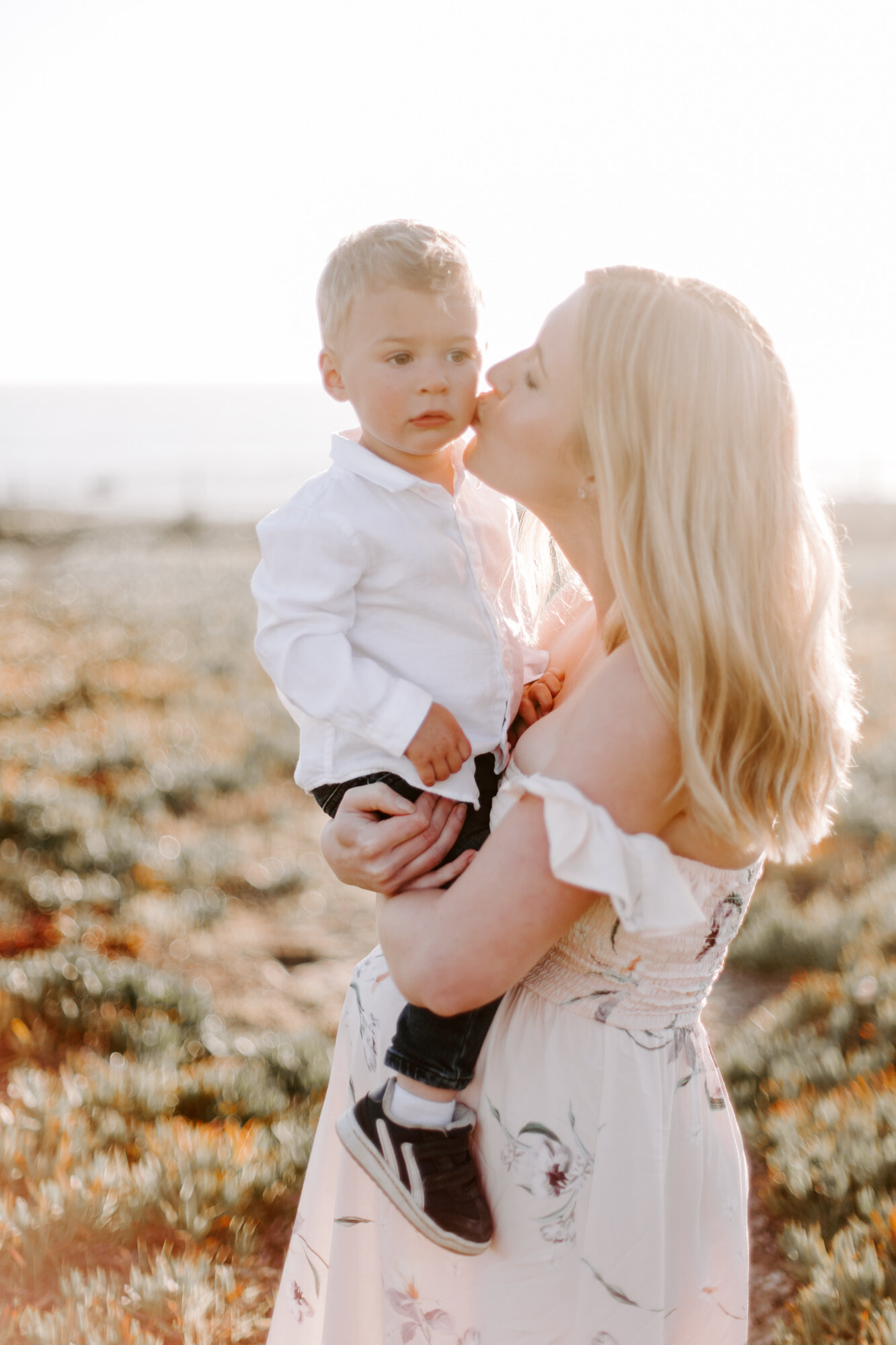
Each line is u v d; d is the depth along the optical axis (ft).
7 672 39.09
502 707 5.78
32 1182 10.59
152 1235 10.25
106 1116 12.00
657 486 4.46
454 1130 5.11
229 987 18.19
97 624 53.83
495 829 4.59
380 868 4.91
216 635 51.55
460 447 6.13
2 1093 13.07
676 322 4.56
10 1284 9.36
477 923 4.44
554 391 5.01
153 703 37.96
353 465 5.63
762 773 4.63
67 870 21.38
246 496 246.88
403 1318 5.50
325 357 5.90
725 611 4.36
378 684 5.26
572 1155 5.01
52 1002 15.12
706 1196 5.37
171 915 19.98
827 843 23.77
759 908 20.36
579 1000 5.03
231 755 31.58
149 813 26.12
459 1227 4.96
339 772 5.51
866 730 33.47
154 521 154.20
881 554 110.22
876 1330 8.27
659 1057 5.03
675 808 4.57
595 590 5.49
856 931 18.39
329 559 5.42
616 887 4.19
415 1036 5.10
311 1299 6.27
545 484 5.24
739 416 4.50
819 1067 13.16
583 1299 5.00
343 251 5.65
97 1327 8.39
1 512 156.04
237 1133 11.76
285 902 22.56
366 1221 5.84
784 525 4.63
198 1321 8.75
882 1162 10.57
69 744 30.50
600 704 4.52
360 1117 5.20
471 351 5.60
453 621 5.68
